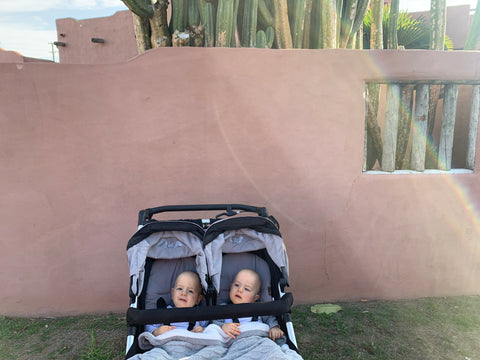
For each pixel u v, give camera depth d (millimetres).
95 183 4066
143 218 3396
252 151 4176
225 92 4059
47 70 3846
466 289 4684
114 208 4125
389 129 4398
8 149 3912
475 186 4465
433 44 4816
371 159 4965
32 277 4141
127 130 4023
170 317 2484
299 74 4105
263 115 4133
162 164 4109
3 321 4078
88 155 4020
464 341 3818
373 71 4152
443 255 4566
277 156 4207
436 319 4184
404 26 7508
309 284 4453
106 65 3906
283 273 3129
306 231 4355
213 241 3123
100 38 12180
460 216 4508
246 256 3334
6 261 4082
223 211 4227
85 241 4148
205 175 4168
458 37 7953
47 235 4090
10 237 4047
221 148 4145
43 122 3914
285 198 4281
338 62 4125
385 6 7449
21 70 3816
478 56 4195
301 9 4535
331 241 4398
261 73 4066
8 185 3963
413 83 4320
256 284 3033
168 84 3992
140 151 4066
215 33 4469
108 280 4234
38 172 3982
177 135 4082
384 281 4551
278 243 3201
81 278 4203
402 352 3652
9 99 3842
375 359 3549
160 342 2492
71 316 4246
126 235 4176
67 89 3895
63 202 4059
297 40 4645
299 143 4211
